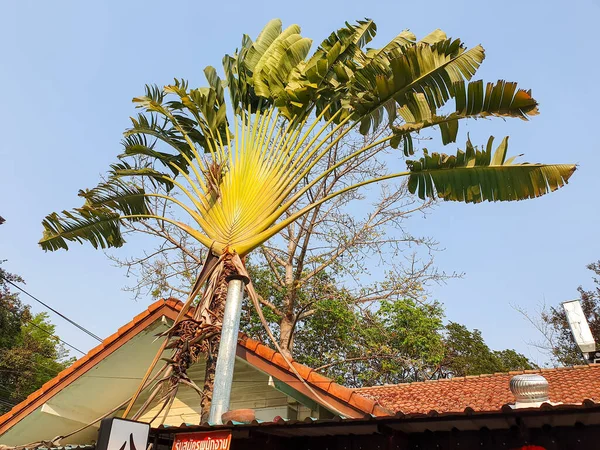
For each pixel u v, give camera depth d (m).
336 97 9.53
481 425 4.42
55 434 9.57
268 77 9.20
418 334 18.56
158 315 8.47
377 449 5.00
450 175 7.90
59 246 9.80
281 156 8.20
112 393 9.43
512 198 7.60
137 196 9.86
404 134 8.34
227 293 6.85
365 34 10.02
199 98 8.98
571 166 7.24
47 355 26.80
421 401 8.19
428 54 7.99
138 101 9.36
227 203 7.82
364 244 15.31
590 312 23.47
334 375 17.91
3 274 23.08
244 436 5.27
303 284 16.05
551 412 3.87
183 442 5.32
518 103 7.34
